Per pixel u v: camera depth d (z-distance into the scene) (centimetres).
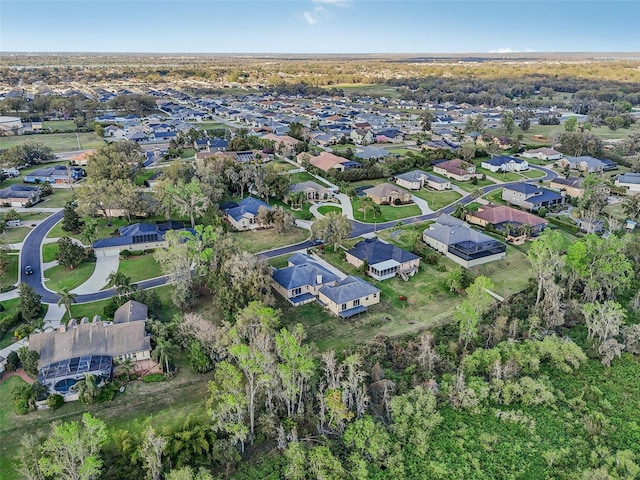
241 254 8825
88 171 14325
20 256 10550
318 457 5444
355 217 13088
